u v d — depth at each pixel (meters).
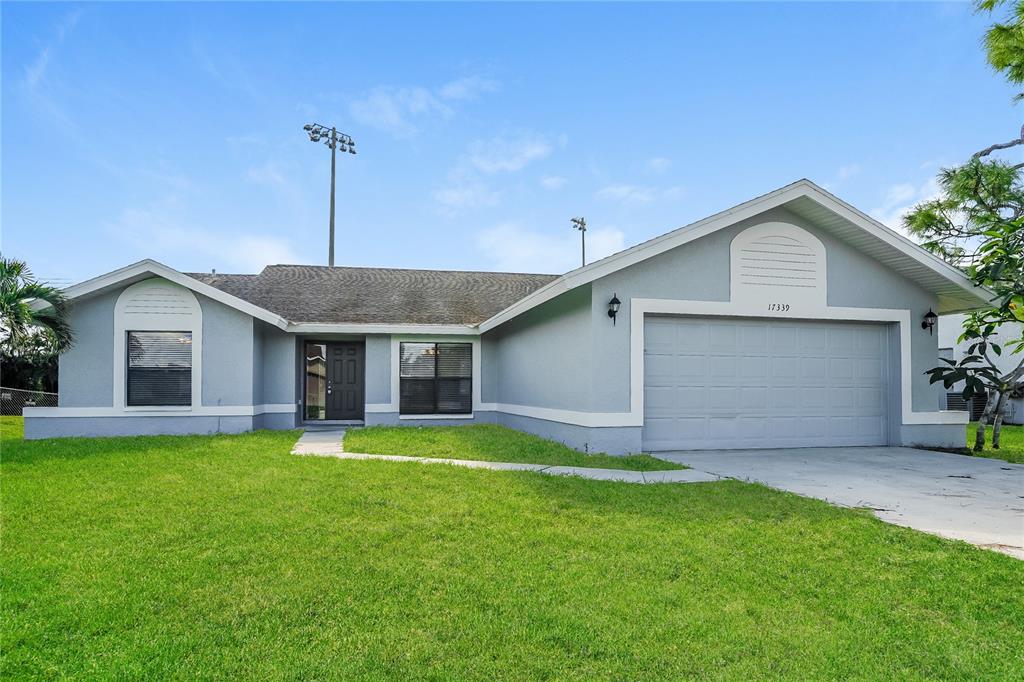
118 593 3.83
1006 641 3.27
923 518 5.77
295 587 3.94
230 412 12.55
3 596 3.73
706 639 3.26
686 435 10.22
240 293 16.27
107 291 12.16
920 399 11.09
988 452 10.44
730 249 10.27
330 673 2.89
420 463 8.59
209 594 3.83
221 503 6.09
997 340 16.73
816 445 10.82
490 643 3.20
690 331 10.33
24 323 11.16
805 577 4.17
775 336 10.73
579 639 3.24
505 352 14.66
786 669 2.97
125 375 12.17
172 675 2.87
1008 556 4.57
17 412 21.58
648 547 4.79
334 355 15.63
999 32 9.12
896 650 3.16
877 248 10.59
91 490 6.65
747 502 6.31
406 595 3.83
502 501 6.28
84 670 2.90
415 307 16.11
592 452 9.52
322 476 7.50
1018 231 10.02
